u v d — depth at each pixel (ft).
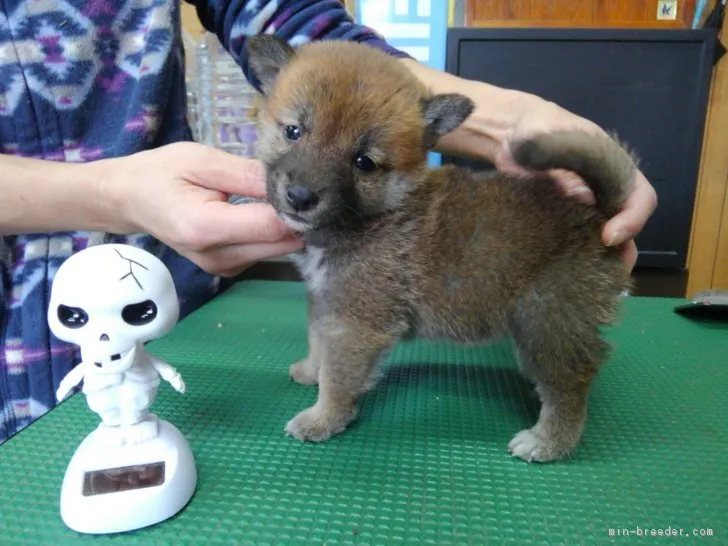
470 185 0.98
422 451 0.85
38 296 1.12
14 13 1.08
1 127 1.12
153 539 0.64
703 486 0.77
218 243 0.89
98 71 1.17
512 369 1.17
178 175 0.91
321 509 0.70
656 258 2.42
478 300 0.93
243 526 0.67
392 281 0.93
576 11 2.35
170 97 1.28
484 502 0.73
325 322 0.94
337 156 0.89
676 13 2.32
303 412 0.92
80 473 0.66
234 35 1.35
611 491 0.76
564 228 0.91
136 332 0.66
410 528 0.67
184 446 0.72
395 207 0.94
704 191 2.53
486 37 2.21
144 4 1.21
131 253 0.66
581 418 0.86
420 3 2.20
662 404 1.01
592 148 0.90
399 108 0.93
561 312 0.89
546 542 0.65
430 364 1.20
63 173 0.94
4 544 0.63
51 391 1.13
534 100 1.23
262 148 0.97
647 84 2.23
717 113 2.43
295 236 0.93
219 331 1.34
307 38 1.29
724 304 1.43
